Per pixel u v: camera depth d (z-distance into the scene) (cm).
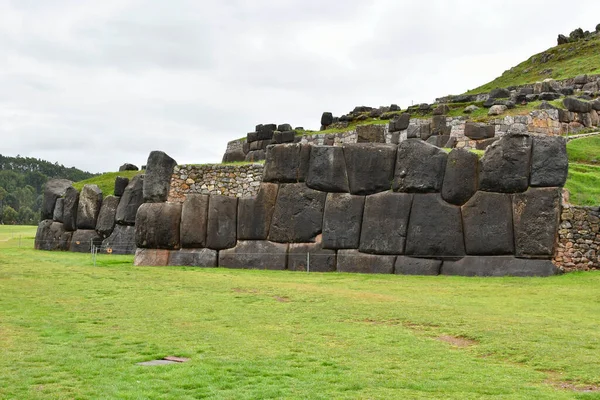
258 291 1723
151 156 2480
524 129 3027
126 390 909
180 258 2364
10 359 1065
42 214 3309
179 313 1448
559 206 1955
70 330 1280
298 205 2244
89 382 946
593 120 3334
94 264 2370
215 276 2020
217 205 2358
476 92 5997
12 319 1370
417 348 1134
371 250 2128
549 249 1923
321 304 1535
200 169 2441
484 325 1280
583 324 1288
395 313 1413
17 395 890
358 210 2172
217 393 893
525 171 1975
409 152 2122
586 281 1798
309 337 1218
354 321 1357
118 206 2995
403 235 2095
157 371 998
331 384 930
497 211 1992
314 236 2216
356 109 5038
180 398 873
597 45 5950
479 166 2044
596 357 1048
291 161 2278
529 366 1025
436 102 4734
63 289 1755
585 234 1967
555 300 1549
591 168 2456
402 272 2070
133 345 1164
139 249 2436
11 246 3425
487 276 1961
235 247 2319
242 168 2403
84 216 3102
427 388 910
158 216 2405
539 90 3872
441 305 1502
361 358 1072
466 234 2020
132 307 1516
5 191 13238
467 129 3047
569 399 851
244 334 1246
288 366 1027
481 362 1052
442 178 2075
